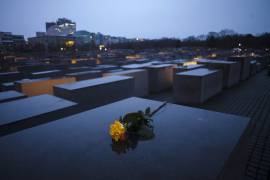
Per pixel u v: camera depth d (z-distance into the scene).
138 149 1.56
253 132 4.68
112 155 1.48
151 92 9.59
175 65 11.21
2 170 1.32
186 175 1.22
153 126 2.03
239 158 1.79
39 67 14.52
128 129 1.80
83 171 1.29
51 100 3.39
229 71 9.97
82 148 1.60
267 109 6.50
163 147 1.58
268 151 3.78
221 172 1.27
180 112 2.49
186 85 7.32
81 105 4.52
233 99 7.93
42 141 1.75
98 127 2.05
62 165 1.36
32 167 1.35
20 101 3.31
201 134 1.82
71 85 4.83
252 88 10.12
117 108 2.71
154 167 1.31
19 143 1.72
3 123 2.32
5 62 20.97
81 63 17.48
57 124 2.16
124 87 5.79
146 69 9.39
